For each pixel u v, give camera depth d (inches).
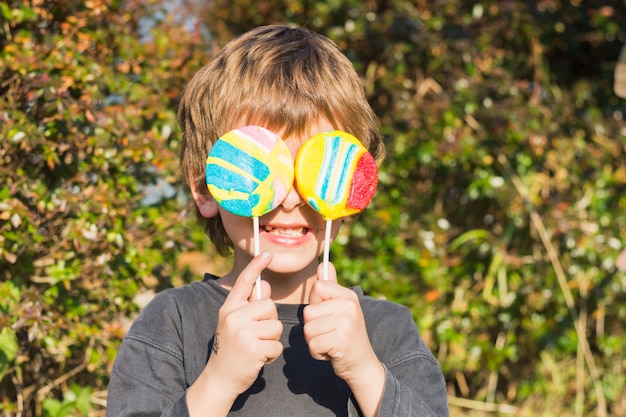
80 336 97.3
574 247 140.6
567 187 144.9
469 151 139.3
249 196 50.9
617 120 148.3
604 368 147.9
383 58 153.6
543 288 141.2
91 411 104.9
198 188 60.0
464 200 150.5
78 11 101.6
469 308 142.2
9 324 92.0
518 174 143.6
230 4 158.4
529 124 140.1
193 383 51.8
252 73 55.5
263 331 46.8
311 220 54.2
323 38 61.4
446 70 149.6
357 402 49.5
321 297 48.9
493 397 147.8
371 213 141.3
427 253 140.3
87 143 96.1
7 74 96.7
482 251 141.6
